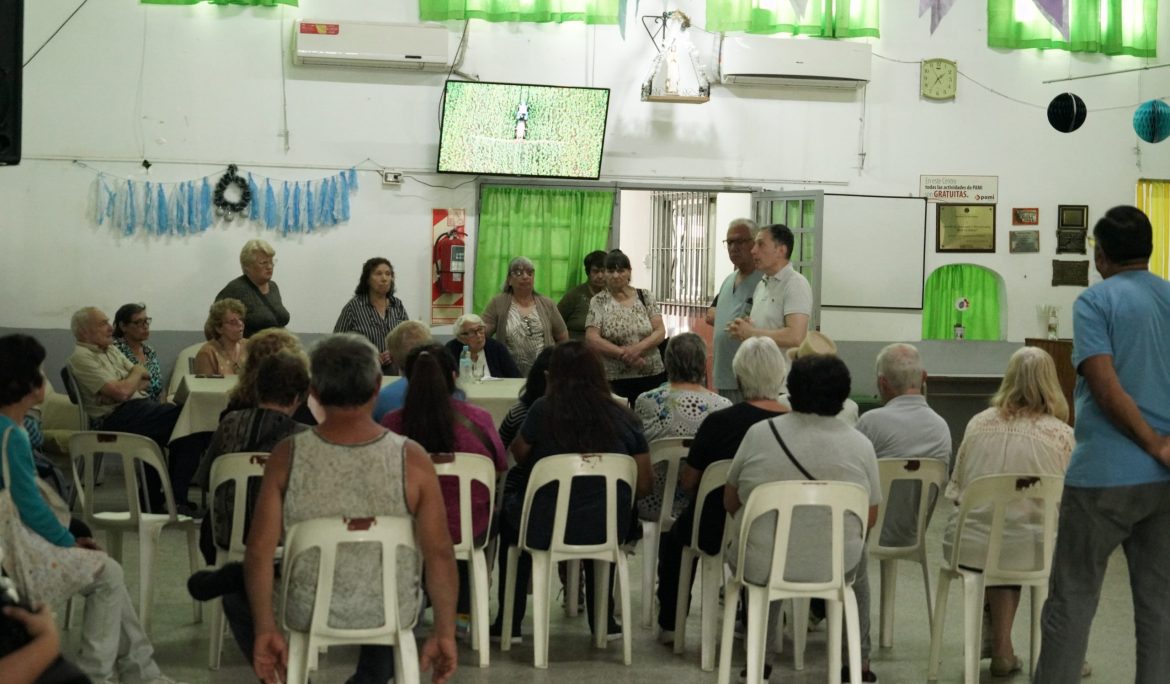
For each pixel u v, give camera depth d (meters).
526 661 4.58
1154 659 3.43
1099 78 9.53
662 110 9.02
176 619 5.04
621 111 8.96
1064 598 3.51
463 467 4.28
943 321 9.70
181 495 6.25
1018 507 4.24
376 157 8.63
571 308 8.50
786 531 3.80
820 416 4.01
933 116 9.34
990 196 9.45
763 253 6.03
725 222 10.80
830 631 3.90
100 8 8.23
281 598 3.10
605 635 4.77
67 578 3.47
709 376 10.37
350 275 8.64
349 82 8.56
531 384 4.87
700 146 9.08
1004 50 9.40
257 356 4.60
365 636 3.02
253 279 7.67
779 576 3.83
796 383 4.00
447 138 8.55
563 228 8.91
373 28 8.36
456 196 8.77
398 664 3.04
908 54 9.29
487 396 5.86
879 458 4.66
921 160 9.36
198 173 8.41
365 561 2.99
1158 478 3.36
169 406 6.66
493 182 8.79
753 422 4.38
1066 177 9.54
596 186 8.92
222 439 4.16
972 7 9.34
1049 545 4.21
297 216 8.54
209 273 8.46
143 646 3.93
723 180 9.12
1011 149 9.45
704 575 4.52
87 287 8.31
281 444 2.99
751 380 4.43
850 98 9.23
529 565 4.80
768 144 9.16
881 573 4.89
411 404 4.24
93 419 6.66
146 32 8.30
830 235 9.27
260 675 2.88
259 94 8.46
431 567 2.98
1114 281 3.48
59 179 8.24
